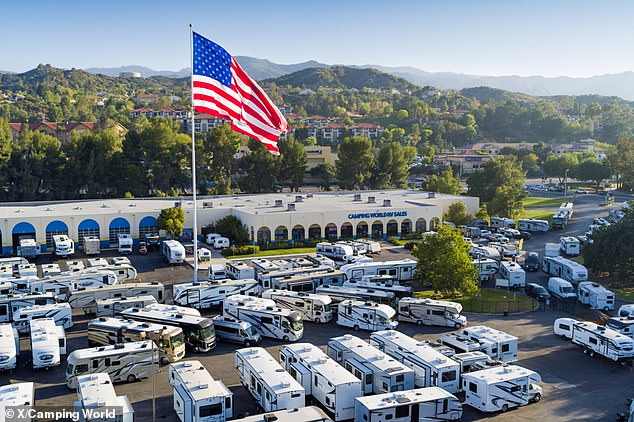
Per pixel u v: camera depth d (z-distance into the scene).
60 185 143.50
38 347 43.84
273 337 51.62
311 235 100.25
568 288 67.25
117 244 95.81
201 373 36.91
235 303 53.41
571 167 197.88
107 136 149.75
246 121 56.81
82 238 93.62
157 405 38.06
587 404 39.62
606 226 79.25
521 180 135.00
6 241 88.81
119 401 33.34
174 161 148.75
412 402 34.59
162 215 95.00
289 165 160.00
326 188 177.50
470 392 38.78
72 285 61.81
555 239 108.25
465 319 55.88
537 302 65.50
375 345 45.97
